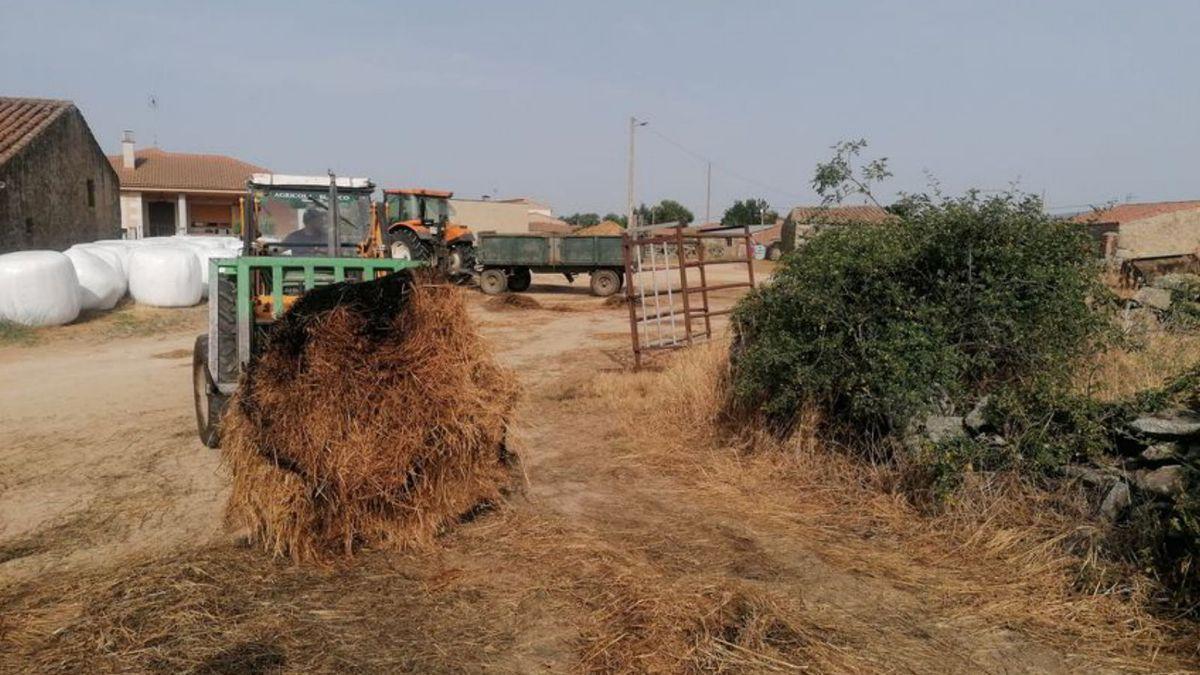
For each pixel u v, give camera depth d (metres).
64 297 13.33
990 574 4.04
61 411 8.08
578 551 4.33
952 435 4.89
